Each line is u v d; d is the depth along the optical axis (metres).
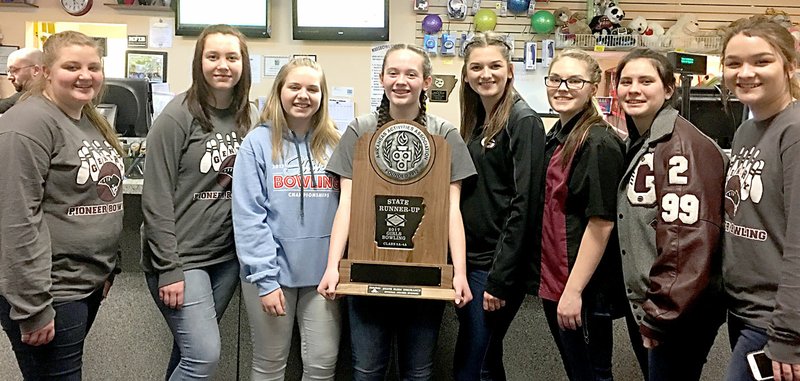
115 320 2.22
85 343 2.22
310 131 1.84
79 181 1.55
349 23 4.25
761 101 1.34
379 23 4.25
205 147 1.77
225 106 1.85
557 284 1.70
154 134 1.72
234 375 2.21
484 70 1.75
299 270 1.76
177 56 4.30
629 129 1.71
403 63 1.71
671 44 4.22
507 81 1.77
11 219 1.43
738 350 1.36
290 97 1.75
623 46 4.18
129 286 2.21
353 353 1.75
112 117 2.72
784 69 1.32
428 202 1.73
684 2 4.43
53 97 1.57
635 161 1.57
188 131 1.75
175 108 1.76
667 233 1.45
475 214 1.78
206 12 4.20
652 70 1.58
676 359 1.55
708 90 2.52
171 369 2.00
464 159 1.76
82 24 4.56
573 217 1.68
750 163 1.36
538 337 2.17
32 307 1.46
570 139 1.67
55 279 1.54
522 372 2.18
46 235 1.50
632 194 1.56
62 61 1.54
